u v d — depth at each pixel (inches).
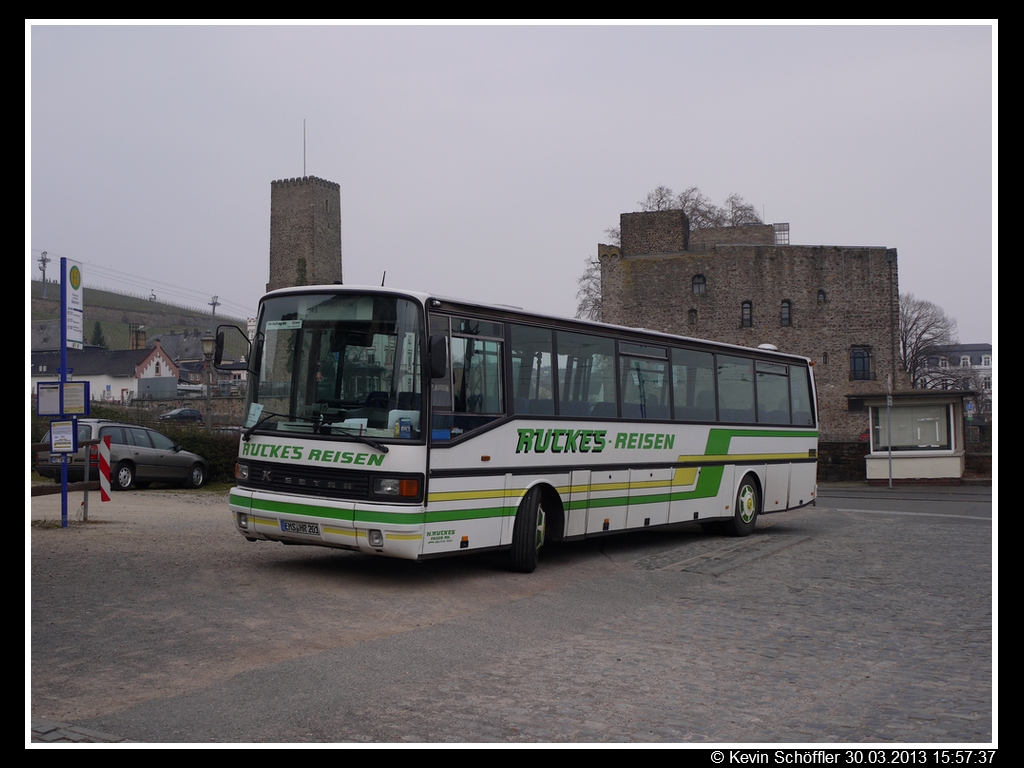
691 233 3147.1
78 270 620.7
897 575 531.5
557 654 334.6
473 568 511.2
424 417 429.4
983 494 1210.6
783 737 247.3
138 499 869.2
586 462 549.3
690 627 388.2
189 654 305.6
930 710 273.0
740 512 711.7
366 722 248.2
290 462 441.4
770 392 762.8
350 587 434.9
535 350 514.9
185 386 4082.2
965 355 5009.8
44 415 610.9
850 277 2797.7
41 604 362.6
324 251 4266.7
